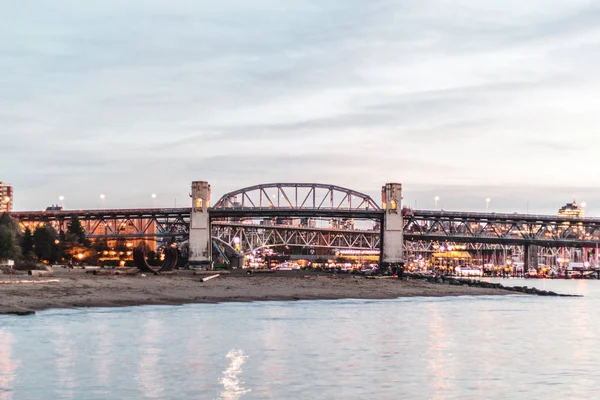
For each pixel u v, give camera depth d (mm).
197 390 42719
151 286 120750
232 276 176000
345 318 85312
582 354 59219
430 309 104500
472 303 122875
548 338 69875
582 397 43156
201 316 82688
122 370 47688
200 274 175750
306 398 41531
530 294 162500
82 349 55219
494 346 63438
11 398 39938
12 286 102000
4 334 62125
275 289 132500
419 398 42188
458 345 63625
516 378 48500
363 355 56500
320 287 144750
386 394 42969
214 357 53719
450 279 198500
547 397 43062
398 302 119688
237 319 80375
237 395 41812
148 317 79438
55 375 45656
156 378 45625
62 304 88250
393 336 68625
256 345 60312
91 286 111500
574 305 121312
